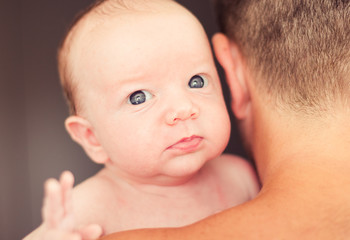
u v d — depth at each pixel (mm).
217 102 910
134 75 842
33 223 2145
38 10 2211
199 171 1048
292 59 728
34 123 2201
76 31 939
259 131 817
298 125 715
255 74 825
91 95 910
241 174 1096
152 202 987
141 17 881
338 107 680
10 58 2145
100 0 994
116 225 958
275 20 757
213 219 612
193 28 908
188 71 873
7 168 2098
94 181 994
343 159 638
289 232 564
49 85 2232
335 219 565
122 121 871
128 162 890
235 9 868
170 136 846
